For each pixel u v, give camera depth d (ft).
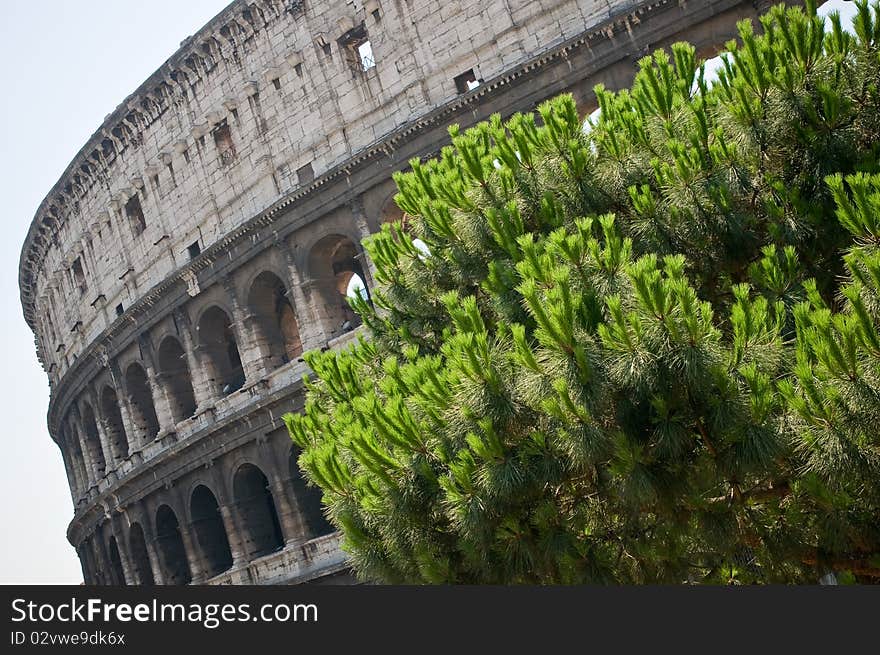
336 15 220.02
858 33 76.07
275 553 217.77
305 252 219.41
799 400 60.95
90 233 278.46
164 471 244.83
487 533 71.26
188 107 247.09
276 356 231.71
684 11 175.73
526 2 194.08
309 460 79.46
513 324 75.46
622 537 74.18
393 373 80.28
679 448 65.62
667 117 82.74
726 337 77.15
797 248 75.51
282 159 226.79
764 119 76.95
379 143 204.54
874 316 61.41
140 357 261.03
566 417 66.08
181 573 257.14
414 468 73.82
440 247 90.43
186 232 247.91
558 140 83.71
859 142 76.07
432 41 205.16
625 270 67.41
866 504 64.54
